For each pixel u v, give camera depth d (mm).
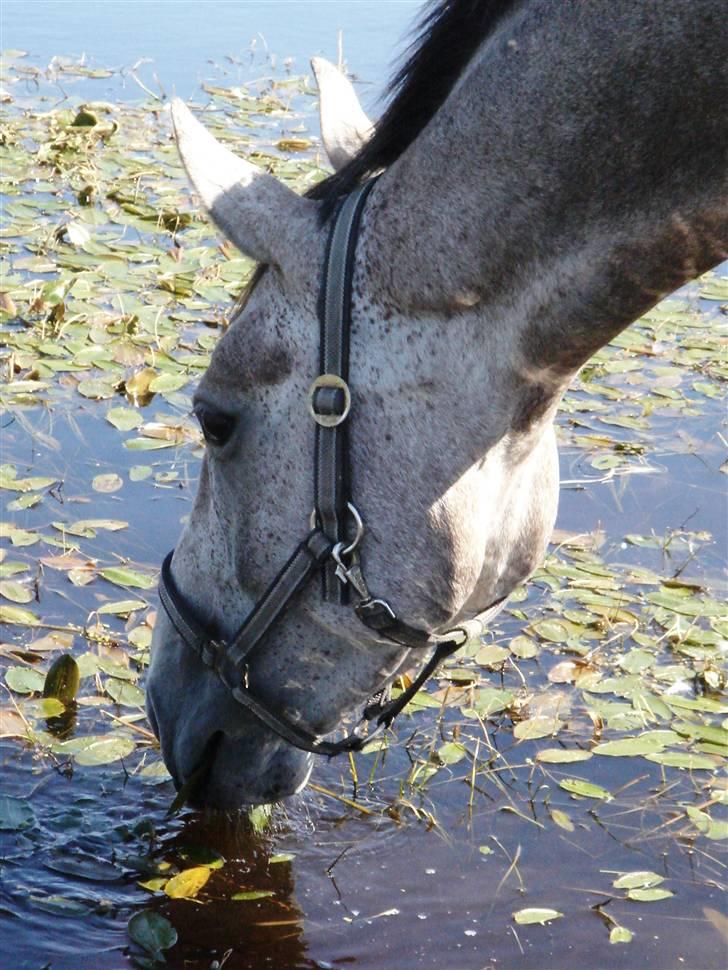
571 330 2666
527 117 2580
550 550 5039
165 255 7199
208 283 6891
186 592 3102
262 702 3037
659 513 5379
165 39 12109
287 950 3197
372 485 2768
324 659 2992
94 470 5230
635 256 2600
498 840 3619
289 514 2842
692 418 6203
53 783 3699
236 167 2789
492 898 3410
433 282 2664
